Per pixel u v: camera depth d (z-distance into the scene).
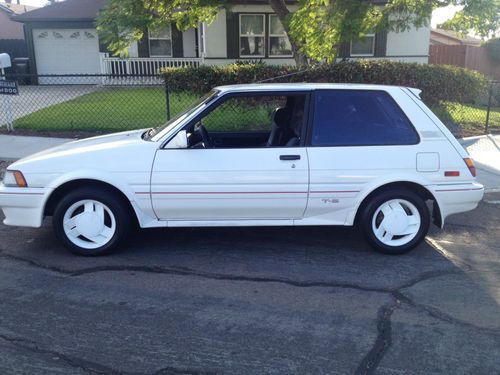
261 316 3.94
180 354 3.42
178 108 13.73
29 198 4.88
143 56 21.77
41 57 23.09
